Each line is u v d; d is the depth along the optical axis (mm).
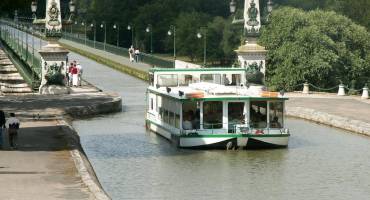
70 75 93125
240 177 43844
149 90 61625
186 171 45281
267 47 104125
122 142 55406
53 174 35844
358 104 73562
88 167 38594
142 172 44844
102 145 54000
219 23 164875
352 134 59375
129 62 139000
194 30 166875
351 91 92688
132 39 188250
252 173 45000
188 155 50188
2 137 43594
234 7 84312
